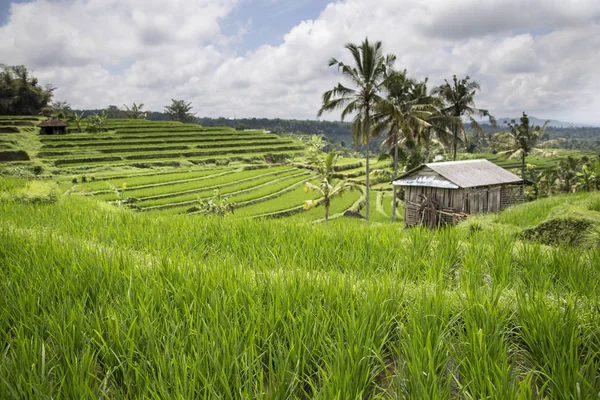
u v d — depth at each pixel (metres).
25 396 3.10
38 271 5.63
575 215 9.36
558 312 4.07
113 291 5.02
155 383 3.23
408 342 3.65
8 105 107.56
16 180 18.47
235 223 10.02
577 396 3.01
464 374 3.41
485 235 8.81
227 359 3.45
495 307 4.17
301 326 3.92
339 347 3.47
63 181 54.94
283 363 3.41
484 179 21.97
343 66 30.92
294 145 96.62
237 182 57.00
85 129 94.00
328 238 8.27
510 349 3.75
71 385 3.27
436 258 6.66
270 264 6.85
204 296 4.67
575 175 44.41
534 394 3.55
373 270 6.57
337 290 4.75
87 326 4.05
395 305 4.55
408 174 23.75
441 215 21.36
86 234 9.40
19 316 4.38
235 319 4.04
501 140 50.41
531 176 67.31
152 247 7.98
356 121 32.91
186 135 95.00
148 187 51.06
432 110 38.66
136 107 140.88
